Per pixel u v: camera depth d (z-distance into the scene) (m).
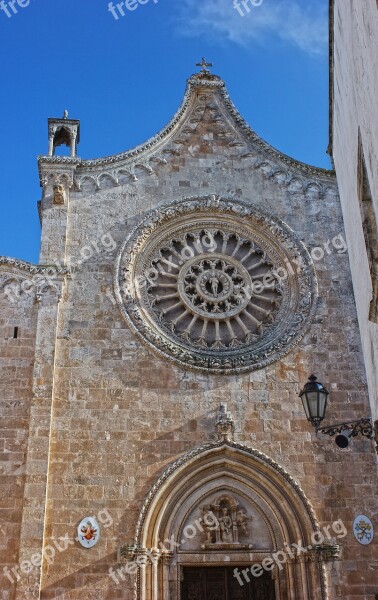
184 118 34.00
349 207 28.97
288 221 32.03
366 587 24.95
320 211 32.34
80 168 31.94
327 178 33.19
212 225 31.88
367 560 25.42
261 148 33.59
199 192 32.28
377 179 19.61
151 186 32.06
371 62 19.45
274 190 32.69
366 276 25.33
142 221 31.00
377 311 22.19
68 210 30.94
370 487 26.62
